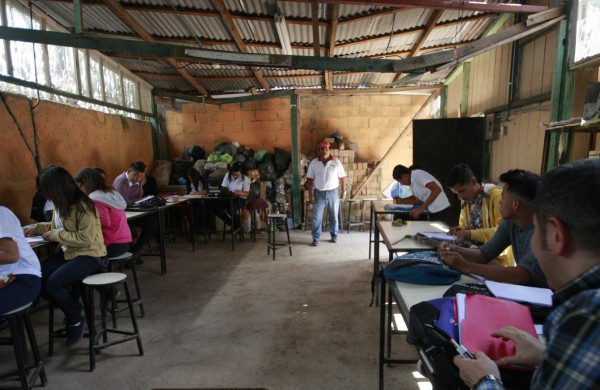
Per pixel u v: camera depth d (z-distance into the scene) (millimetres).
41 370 2295
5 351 2729
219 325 3086
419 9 3830
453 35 4699
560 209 701
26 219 3945
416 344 1274
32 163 4039
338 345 2736
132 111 6293
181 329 3027
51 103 4352
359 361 2523
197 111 7656
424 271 1737
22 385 2127
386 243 2561
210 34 4379
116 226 3195
